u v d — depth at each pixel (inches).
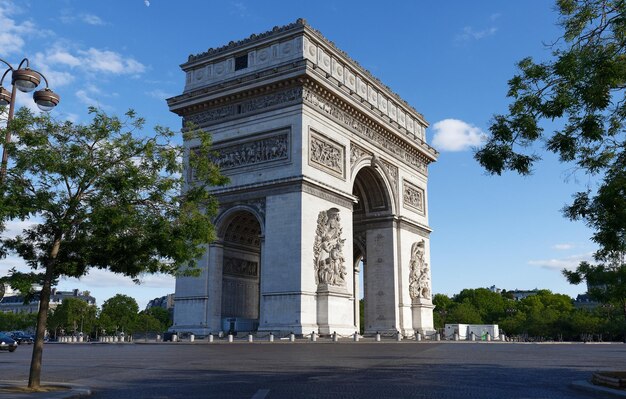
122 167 1334.9
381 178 4311.0
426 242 4817.9
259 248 4072.3
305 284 3289.9
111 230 1270.9
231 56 3907.5
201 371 1515.7
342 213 3713.1
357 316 4662.9
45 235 1323.8
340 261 3550.7
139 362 1889.8
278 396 1011.9
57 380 1365.7
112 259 1337.4
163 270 1405.0
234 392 1073.5
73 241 1302.9
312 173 3484.3
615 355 2455.7
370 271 4377.5
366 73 4242.1
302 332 3191.4
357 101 3946.9
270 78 3567.9
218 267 3659.0
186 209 1403.8
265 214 3486.7
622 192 1162.0
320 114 3646.7
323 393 1050.1
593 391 1073.5
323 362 1774.1
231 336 3233.3
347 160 3843.5
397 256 4350.4
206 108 3907.5
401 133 4530.0
